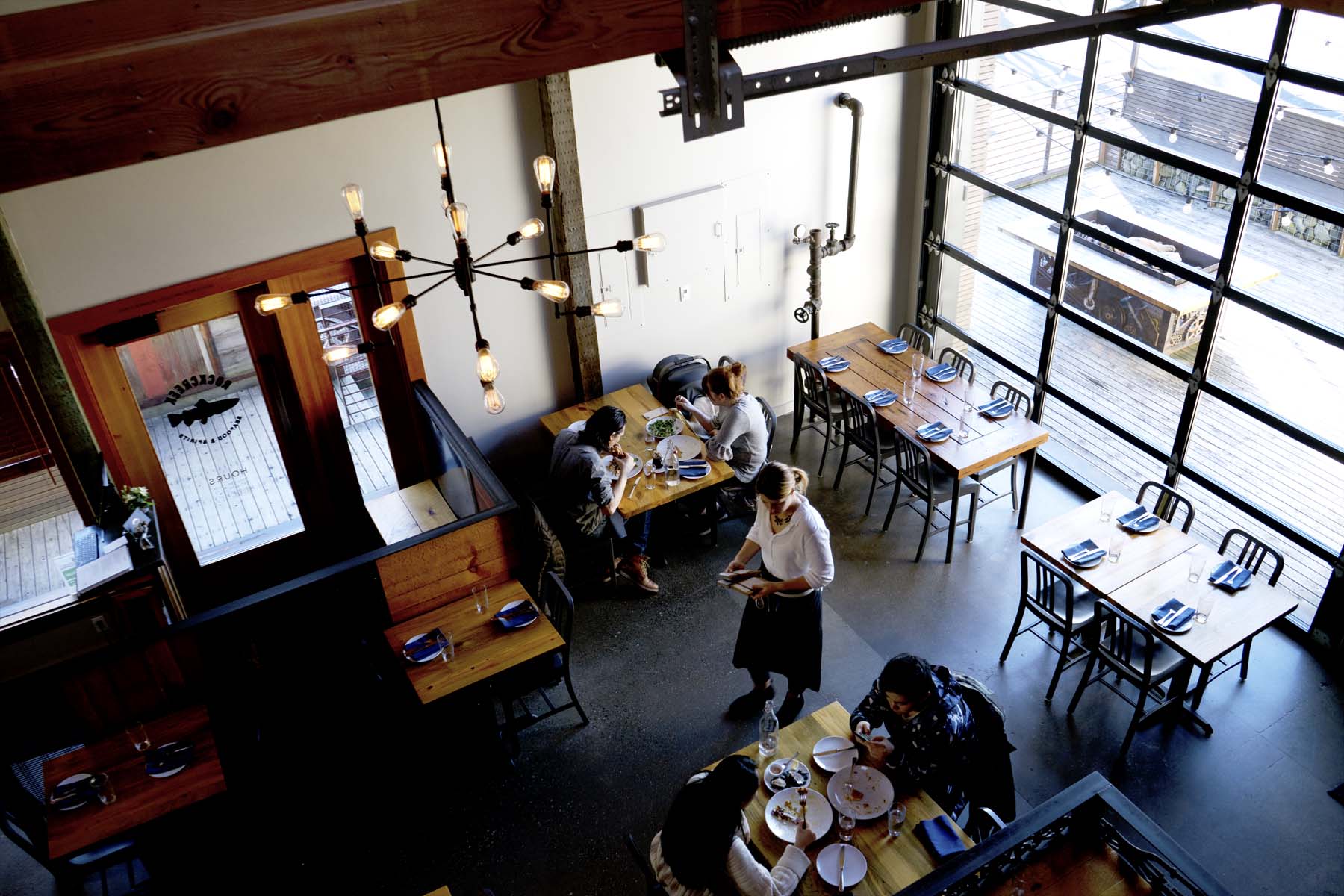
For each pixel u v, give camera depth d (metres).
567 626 5.45
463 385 7.20
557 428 7.27
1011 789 4.31
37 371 5.48
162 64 2.66
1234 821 5.21
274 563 7.30
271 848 5.28
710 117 3.40
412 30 2.87
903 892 3.10
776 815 4.16
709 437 6.97
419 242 6.59
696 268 7.60
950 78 7.52
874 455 7.16
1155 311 6.62
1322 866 4.98
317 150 6.07
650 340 7.73
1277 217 5.71
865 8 3.48
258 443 6.95
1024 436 6.80
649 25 3.18
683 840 3.36
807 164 7.68
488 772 5.64
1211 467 6.61
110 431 6.34
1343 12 3.69
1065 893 3.32
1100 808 3.46
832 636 6.45
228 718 5.57
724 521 7.43
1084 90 6.55
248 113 2.79
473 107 6.39
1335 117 5.26
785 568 5.09
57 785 4.81
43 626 5.23
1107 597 5.48
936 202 8.10
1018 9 6.88
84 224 5.67
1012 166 7.35
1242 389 6.22
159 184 5.75
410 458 7.48
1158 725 5.72
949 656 6.26
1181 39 5.88
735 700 6.00
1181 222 6.27
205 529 6.98
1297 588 6.30
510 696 5.55
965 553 7.05
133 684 5.07
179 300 6.07
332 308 6.74
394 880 5.12
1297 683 5.94
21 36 2.66
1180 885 3.27
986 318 8.11
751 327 8.16
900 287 8.69
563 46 3.07
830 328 8.55
